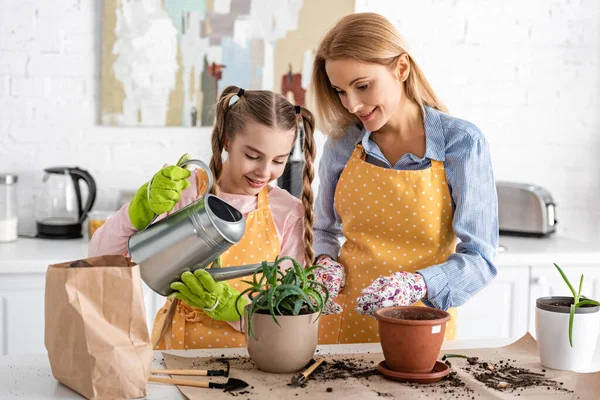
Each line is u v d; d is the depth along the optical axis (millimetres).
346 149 1817
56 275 1188
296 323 1294
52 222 2920
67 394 1214
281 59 3127
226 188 1742
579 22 3371
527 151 3379
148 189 1346
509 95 3342
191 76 3076
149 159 3102
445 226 1712
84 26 3012
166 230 1360
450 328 1774
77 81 3029
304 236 1713
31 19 2969
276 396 1191
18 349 2557
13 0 2949
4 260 2482
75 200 2953
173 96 3074
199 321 1666
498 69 3324
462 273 1565
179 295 1400
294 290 1296
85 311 1172
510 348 1498
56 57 3002
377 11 3195
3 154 3006
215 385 1232
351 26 1572
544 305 1359
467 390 1231
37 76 3000
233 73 3102
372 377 1302
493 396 1197
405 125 1721
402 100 1699
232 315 1469
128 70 3029
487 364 1374
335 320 1786
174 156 3115
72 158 3053
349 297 1761
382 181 1708
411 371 1278
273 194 1769
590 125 3420
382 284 1468
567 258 2791
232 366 1365
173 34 3047
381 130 1746
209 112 3105
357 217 1756
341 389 1229
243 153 1591
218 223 1341
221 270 1389
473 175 1641
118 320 1191
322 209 1884
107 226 1532
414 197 1685
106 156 3074
